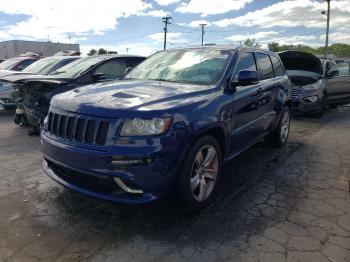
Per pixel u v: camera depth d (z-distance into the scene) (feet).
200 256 9.73
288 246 10.18
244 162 17.88
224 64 14.56
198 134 11.35
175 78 14.78
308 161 18.19
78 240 10.50
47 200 13.14
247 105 15.07
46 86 21.47
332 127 27.76
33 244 10.27
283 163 17.79
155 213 12.12
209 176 12.66
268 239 10.54
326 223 11.51
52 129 12.16
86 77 23.03
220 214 12.09
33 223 11.44
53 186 14.49
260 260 9.53
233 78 14.25
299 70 33.76
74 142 11.09
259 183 14.97
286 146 21.24
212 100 12.57
